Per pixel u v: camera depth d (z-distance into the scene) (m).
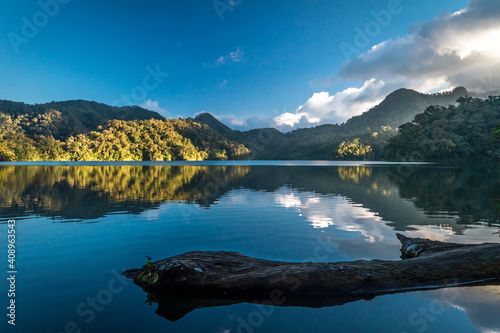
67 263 6.55
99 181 29.88
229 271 5.88
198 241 8.39
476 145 122.19
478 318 4.39
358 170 56.31
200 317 4.47
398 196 18.28
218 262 6.19
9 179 31.45
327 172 50.12
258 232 9.44
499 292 5.32
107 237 8.70
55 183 27.00
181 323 4.26
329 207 14.29
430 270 5.90
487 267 5.95
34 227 9.89
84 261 6.68
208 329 4.08
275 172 50.91
